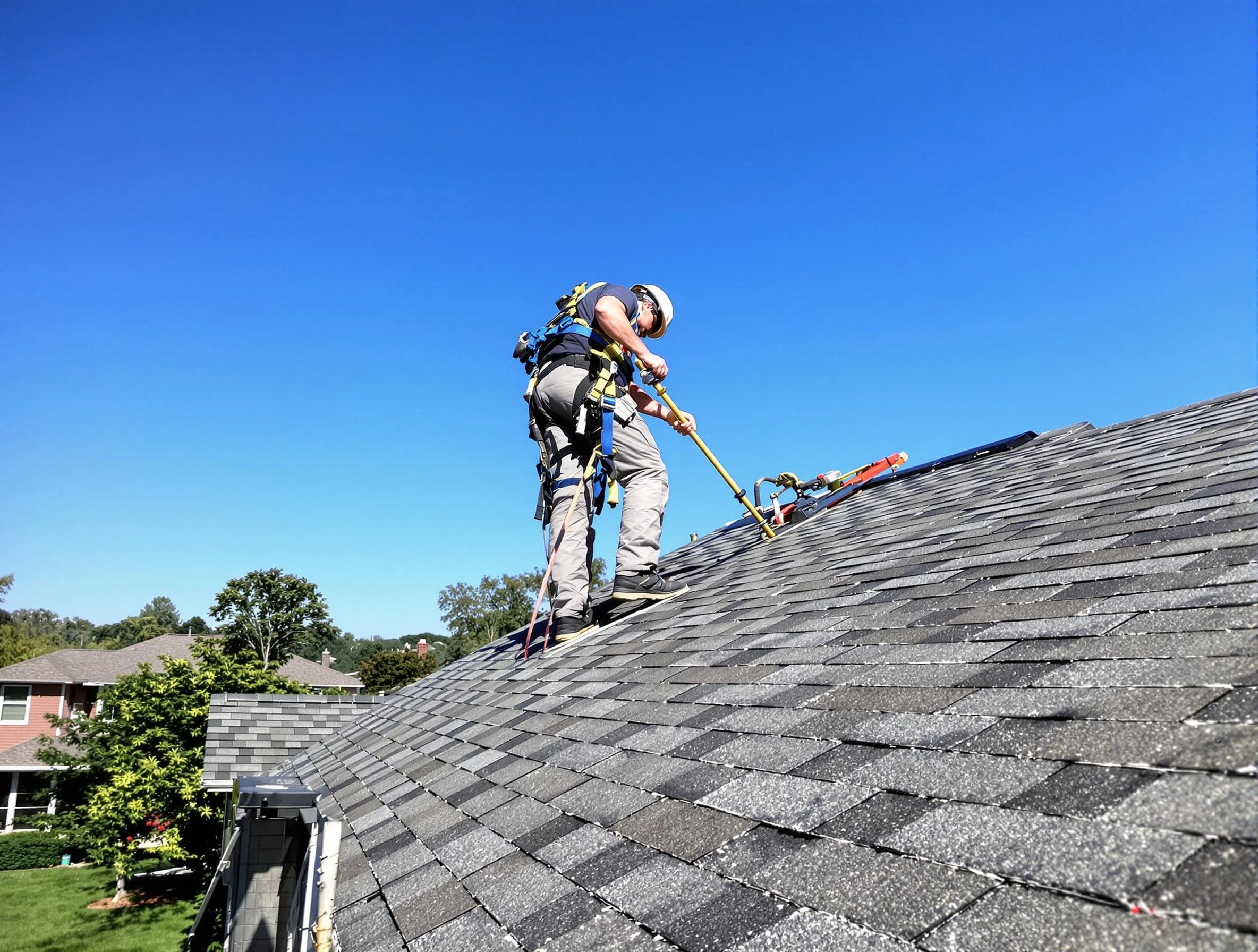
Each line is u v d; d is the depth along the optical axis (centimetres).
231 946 495
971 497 512
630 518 581
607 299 542
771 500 822
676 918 154
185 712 1961
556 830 229
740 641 361
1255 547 221
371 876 262
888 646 265
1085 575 258
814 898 141
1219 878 104
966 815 146
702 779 219
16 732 3238
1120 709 161
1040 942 108
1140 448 461
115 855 1930
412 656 5609
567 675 466
